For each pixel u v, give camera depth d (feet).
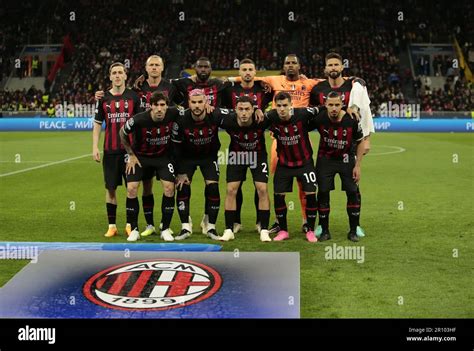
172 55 96.94
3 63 96.89
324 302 12.10
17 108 86.02
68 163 39.22
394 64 92.99
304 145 17.24
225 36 98.99
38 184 29.63
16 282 12.89
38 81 96.02
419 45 96.17
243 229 19.34
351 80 18.51
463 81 87.61
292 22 100.17
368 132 18.10
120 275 13.33
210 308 11.49
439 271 14.21
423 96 85.15
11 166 37.47
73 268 13.83
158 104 16.44
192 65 94.73
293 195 26.53
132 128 16.89
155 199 25.11
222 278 13.07
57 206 23.34
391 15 100.22
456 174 32.81
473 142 55.42
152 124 16.88
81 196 25.86
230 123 16.97
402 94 87.81
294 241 17.39
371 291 12.76
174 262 14.24
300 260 15.19
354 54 94.63
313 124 17.31
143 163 17.58
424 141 57.00
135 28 100.42
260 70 90.68
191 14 102.06
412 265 14.73
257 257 14.61
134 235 17.56
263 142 17.53
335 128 16.80
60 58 95.61
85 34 99.55
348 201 17.54
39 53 97.66
